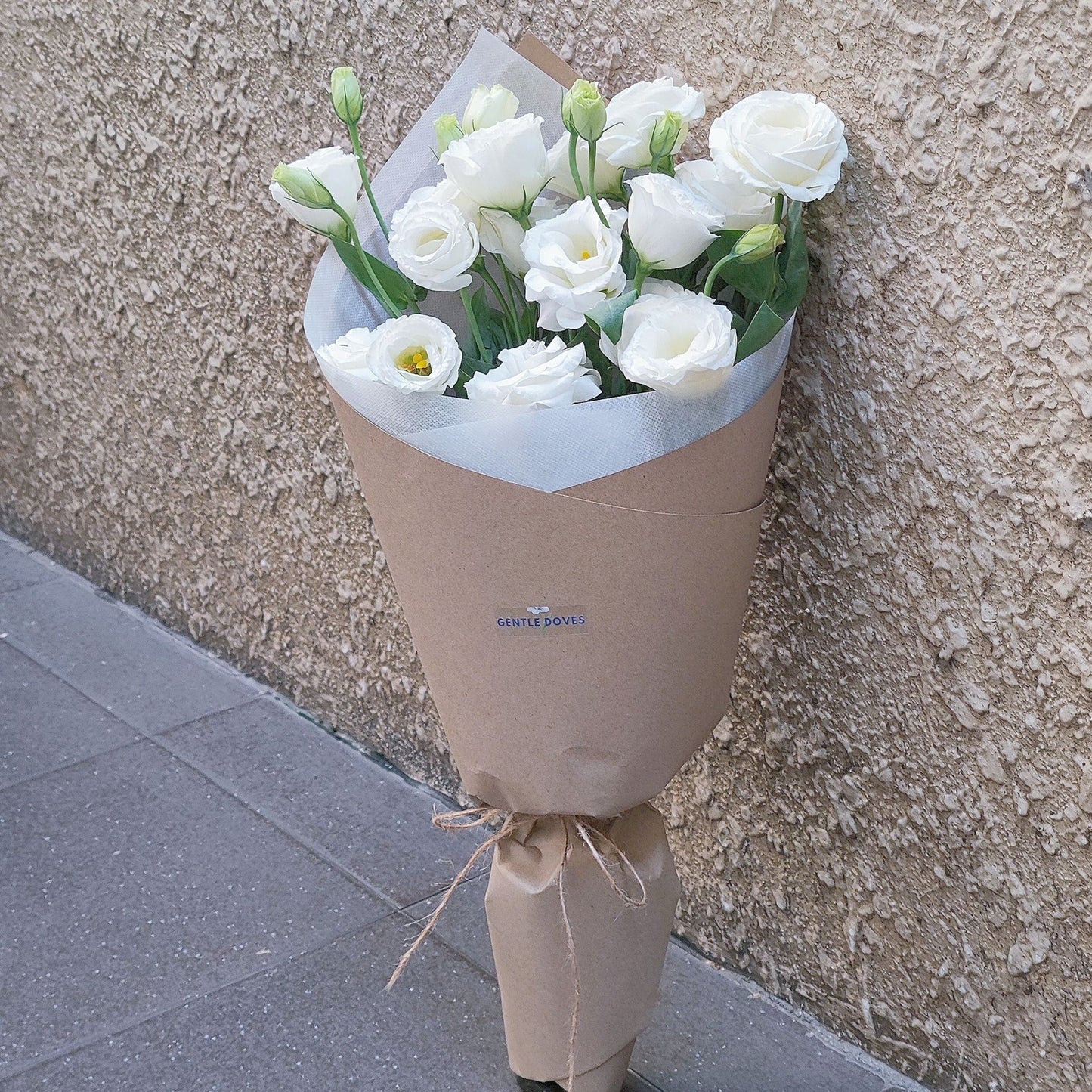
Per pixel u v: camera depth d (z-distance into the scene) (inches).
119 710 72.0
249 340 64.1
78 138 68.9
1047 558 35.5
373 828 60.7
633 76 41.2
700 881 51.4
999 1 31.5
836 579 41.4
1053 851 38.1
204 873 57.6
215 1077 45.7
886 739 41.8
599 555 32.8
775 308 36.1
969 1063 42.8
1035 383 34.1
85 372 77.9
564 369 31.5
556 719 35.5
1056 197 32.2
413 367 33.3
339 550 64.5
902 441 37.9
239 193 60.4
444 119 35.7
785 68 36.8
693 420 31.9
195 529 74.5
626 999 40.9
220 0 56.1
